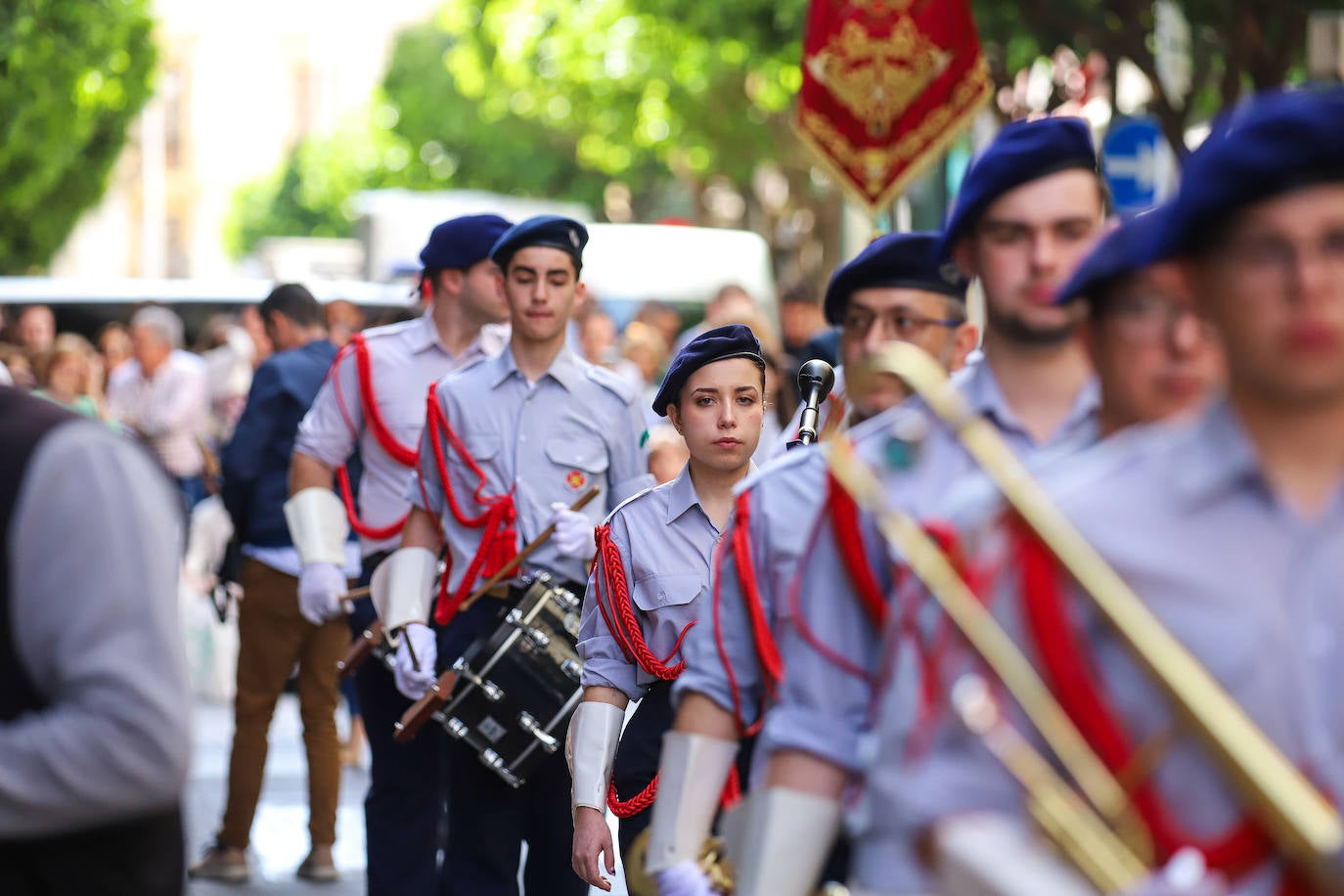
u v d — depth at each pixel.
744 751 7.33
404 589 11.22
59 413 5.23
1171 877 3.71
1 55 53.16
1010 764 3.94
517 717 10.64
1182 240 3.98
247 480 14.05
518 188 90.50
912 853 4.10
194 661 21.55
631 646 9.12
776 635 5.77
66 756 4.99
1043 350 5.87
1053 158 5.71
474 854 10.89
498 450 11.15
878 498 4.41
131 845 5.34
